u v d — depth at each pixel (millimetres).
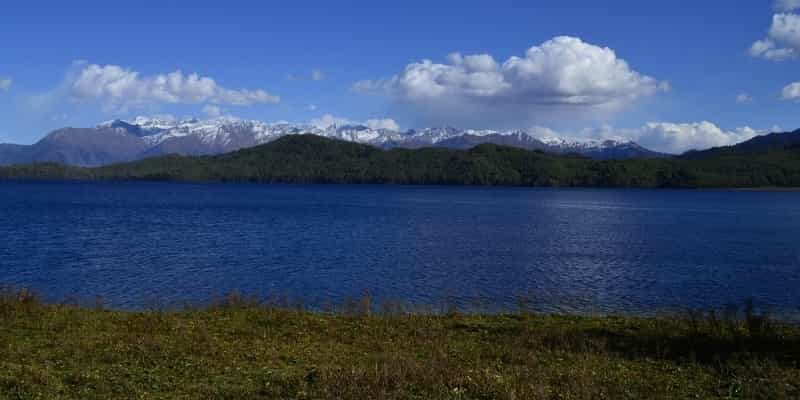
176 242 58031
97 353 14984
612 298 33281
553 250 55625
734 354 16469
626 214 115688
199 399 11711
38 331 17781
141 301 30812
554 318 23797
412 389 12383
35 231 66750
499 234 71062
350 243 59125
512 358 15945
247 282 37000
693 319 21562
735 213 122562
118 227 73375
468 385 12648
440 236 67625
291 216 97875
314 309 28359
